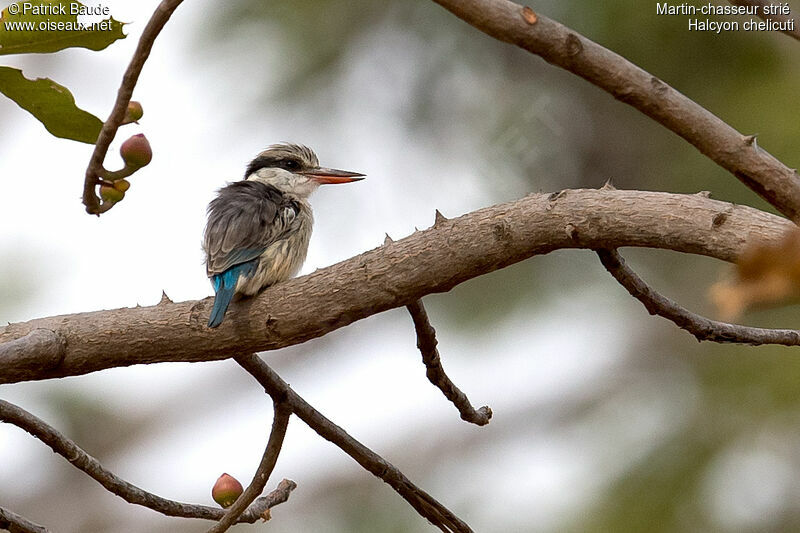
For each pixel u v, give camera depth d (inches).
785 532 420.8
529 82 474.9
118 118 195.3
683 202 170.2
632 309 510.3
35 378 215.6
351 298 202.4
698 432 447.5
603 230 177.2
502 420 551.2
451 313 492.7
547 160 476.1
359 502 550.9
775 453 438.0
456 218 195.5
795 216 153.6
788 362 442.0
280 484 243.4
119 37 183.2
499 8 147.9
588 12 426.9
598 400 515.2
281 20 456.1
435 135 475.8
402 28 465.4
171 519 581.9
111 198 212.8
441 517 237.6
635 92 152.6
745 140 152.6
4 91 191.3
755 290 79.0
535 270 491.5
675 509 430.0
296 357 607.5
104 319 216.8
